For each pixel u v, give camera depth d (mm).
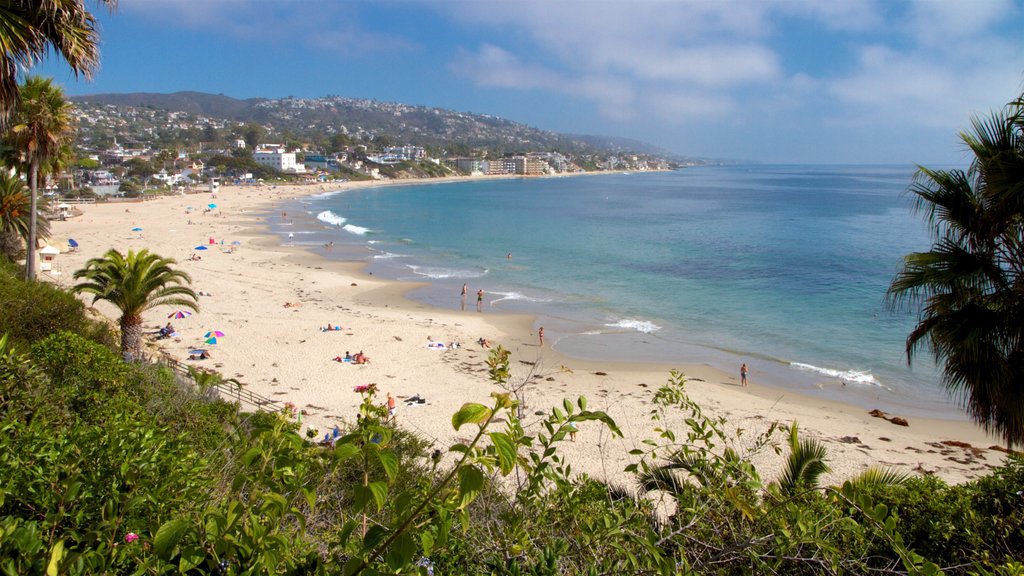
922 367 31781
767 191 196000
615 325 39875
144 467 3709
